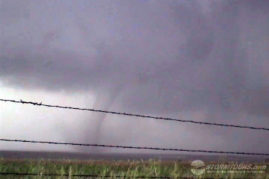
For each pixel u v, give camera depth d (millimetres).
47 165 15648
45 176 10766
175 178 8258
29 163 16297
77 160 19062
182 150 6160
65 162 17672
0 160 16844
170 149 6223
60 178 10016
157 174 12734
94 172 14227
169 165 15266
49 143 5605
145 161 15953
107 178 10617
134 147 6008
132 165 13852
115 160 18859
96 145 5828
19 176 12797
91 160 19109
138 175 11234
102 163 17453
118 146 5980
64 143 5617
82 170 14906
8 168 14820
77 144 5746
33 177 11758
